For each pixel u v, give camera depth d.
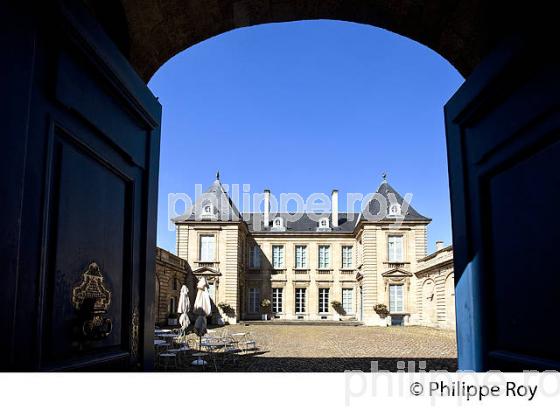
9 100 1.91
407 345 18.34
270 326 31.83
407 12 4.54
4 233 1.86
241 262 38.03
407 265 34.62
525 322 2.68
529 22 2.60
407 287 34.38
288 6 4.69
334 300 39.44
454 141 3.67
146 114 3.51
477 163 3.29
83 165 2.67
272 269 40.25
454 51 4.54
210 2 4.39
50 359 2.27
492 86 3.00
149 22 4.16
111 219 3.01
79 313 2.55
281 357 14.10
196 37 4.77
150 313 3.52
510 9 3.27
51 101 2.33
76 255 2.54
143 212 3.51
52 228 2.32
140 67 4.46
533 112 2.61
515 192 2.83
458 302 3.57
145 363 3.37
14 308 1.92
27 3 2.06
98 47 2.72
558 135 2.43
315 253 40.50
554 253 2.42
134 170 3.41
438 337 22.50
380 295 34.44
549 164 2.50
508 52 2.80
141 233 3.47
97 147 2.84
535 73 2.60
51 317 2.28
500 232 3.00
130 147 3.30
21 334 2.02
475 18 3.96
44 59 2.28
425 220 34.91
